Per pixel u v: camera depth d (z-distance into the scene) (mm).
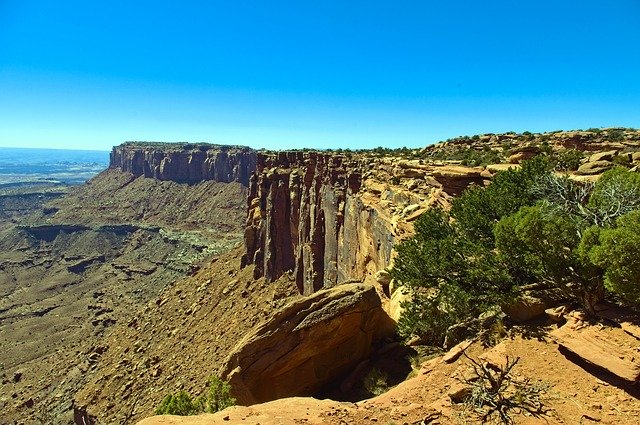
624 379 10953
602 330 12750
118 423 41156
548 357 12703
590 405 10641
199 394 36844
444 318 17391
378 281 28656
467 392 11688
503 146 52125
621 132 51812
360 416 11531
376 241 37719
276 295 64938
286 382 19109
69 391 61219
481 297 16500
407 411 11438
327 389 19078
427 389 12469
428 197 33812
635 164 26547
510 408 10844
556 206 16359
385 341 20297
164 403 17734
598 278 13414
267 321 20188
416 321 17922
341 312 19234
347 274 48969
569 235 14453
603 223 14781
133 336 67375
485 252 16891
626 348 11703
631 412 10227
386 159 51000
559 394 11141
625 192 15320
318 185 63562
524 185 20578
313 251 61188
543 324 14516
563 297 15445
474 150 53688
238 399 18438
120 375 52719
